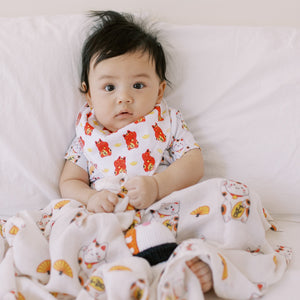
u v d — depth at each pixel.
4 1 1.14
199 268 0.68
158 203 0.83
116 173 0.95
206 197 0.83
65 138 1.01
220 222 0.79
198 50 1.05
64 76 1.00
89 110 1.02
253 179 1.00
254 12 1.15
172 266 0.65
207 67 1.04
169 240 0.74
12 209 0.98
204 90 1.04
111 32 0.98
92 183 1.00
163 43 1.05
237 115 1.02
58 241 0.73
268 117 1.00
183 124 1.01
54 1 1.15
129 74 0.94
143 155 0.94
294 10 1.14
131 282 0.64
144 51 0.96
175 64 1.05
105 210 0.83
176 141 1.00
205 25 1.07
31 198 0.97
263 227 0.83
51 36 1.01
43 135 0.97
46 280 0.75
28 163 0.95
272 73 1.02
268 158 0.99
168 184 0.90
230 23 1.16
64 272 0.71
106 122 0.98
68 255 0.72
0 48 0.98
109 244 0.74
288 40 1.03
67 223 0.78
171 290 0.63
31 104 0.96
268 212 0.99
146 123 0.96
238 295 0.68
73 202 0.87
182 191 0.83
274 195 0.99
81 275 0.73
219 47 1.04
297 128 0.99
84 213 0.79
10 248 0.78
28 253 0.74
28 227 0.77
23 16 1.13
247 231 0.79
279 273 0.74
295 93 1.00
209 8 1.15
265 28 1.06
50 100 0.98
